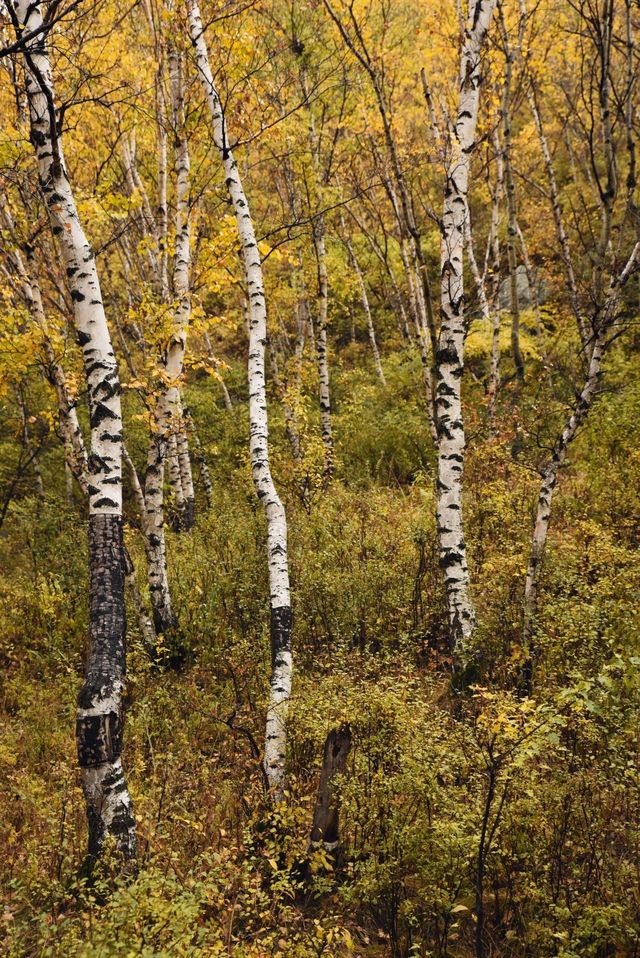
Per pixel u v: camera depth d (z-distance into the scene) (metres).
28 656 8.75
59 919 3.54
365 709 4.70
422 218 20.88
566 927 3.49
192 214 9.43
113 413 4.87
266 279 14.65
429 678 6.31
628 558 6.97
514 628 6.48
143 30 10.09
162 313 7.96
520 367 12.84
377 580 8.38
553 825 3.98
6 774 5.93
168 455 12.55
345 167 15.15
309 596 8.24
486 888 3.97
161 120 9.16
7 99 8.68
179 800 4.82
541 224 19.05
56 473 17.30
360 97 13.15
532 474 10.05
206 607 8.63
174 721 6.50
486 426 11.28
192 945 3.15
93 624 4.46
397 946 3.74
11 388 14.45
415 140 14.08
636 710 4.48
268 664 7.16
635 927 3.37
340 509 11.21
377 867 3.94
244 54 7.83
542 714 3.59
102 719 4.18
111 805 4.11
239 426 17.41
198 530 12.06
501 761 3.68
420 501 11.43
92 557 4.63
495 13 11.99
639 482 9.05
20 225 8.48
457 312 6.67
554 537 8.31
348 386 18.17
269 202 15.54
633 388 10.26
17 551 13.26
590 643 5.41
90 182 11.24
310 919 4.01
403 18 13.68
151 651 8.12
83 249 4.93
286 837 4.29
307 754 5.30
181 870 4.05
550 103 18.59
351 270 17.92
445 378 6.72
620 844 4.00
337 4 12.02
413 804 4.32
